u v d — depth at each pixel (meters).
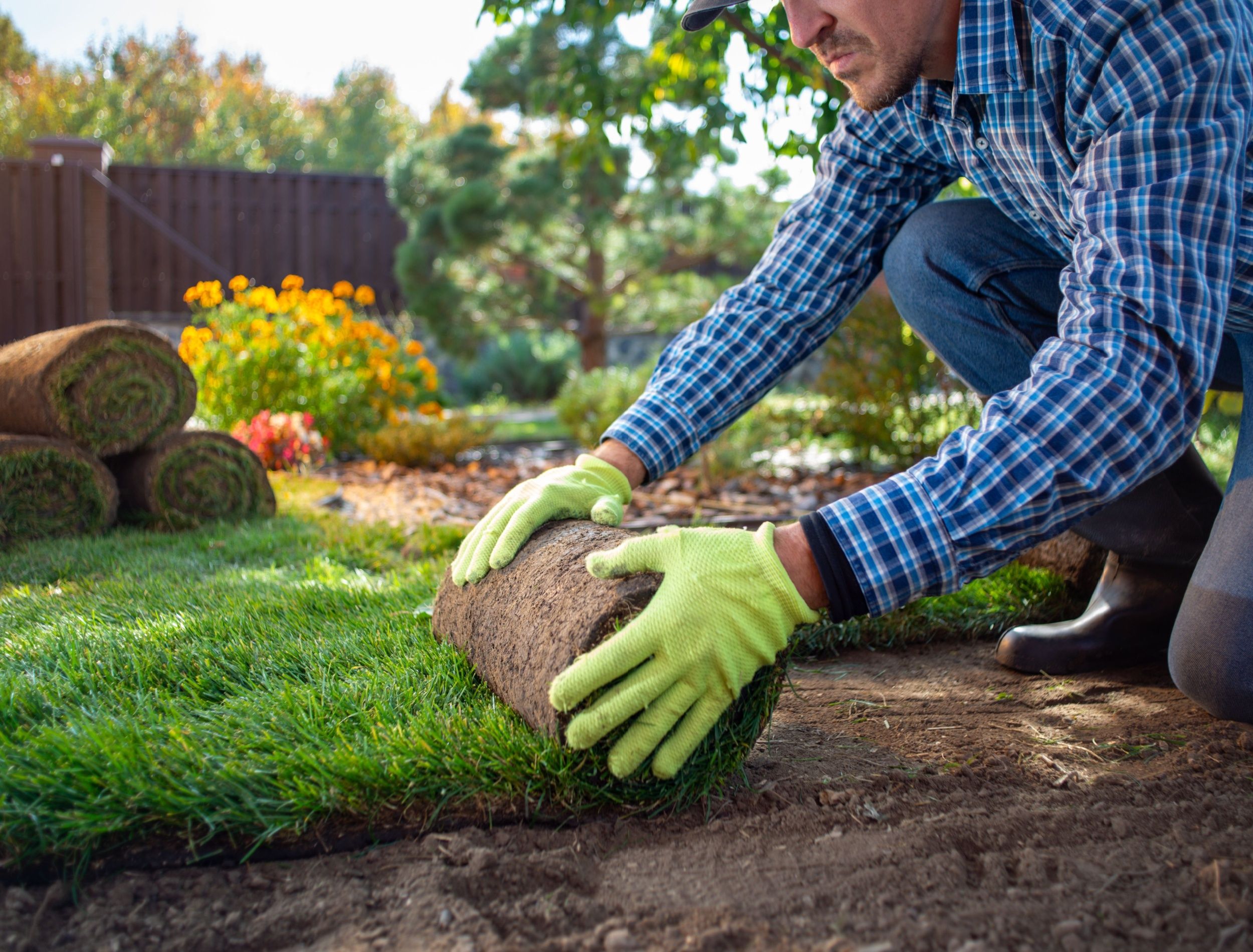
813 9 1.44
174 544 3.07
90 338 3.19
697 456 5.64
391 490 4.93
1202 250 1.20
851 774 1.44
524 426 8.73
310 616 2.06
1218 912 1.03
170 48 30.30
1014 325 1.95
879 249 2.04
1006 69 1.42
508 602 1.50
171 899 1.09
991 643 2.28
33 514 3.06
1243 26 1.27
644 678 1.20
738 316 1.92
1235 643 1.49
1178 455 1.23
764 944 0.99
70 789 1.16
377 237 12.28
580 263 11.94
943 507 1.22
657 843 1.23
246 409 6.12
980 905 1.06
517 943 1.00
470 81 10.91
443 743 1.30
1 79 26.31
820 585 1.25
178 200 11.75
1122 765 1.47
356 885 1.12
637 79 4.39
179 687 1.61
